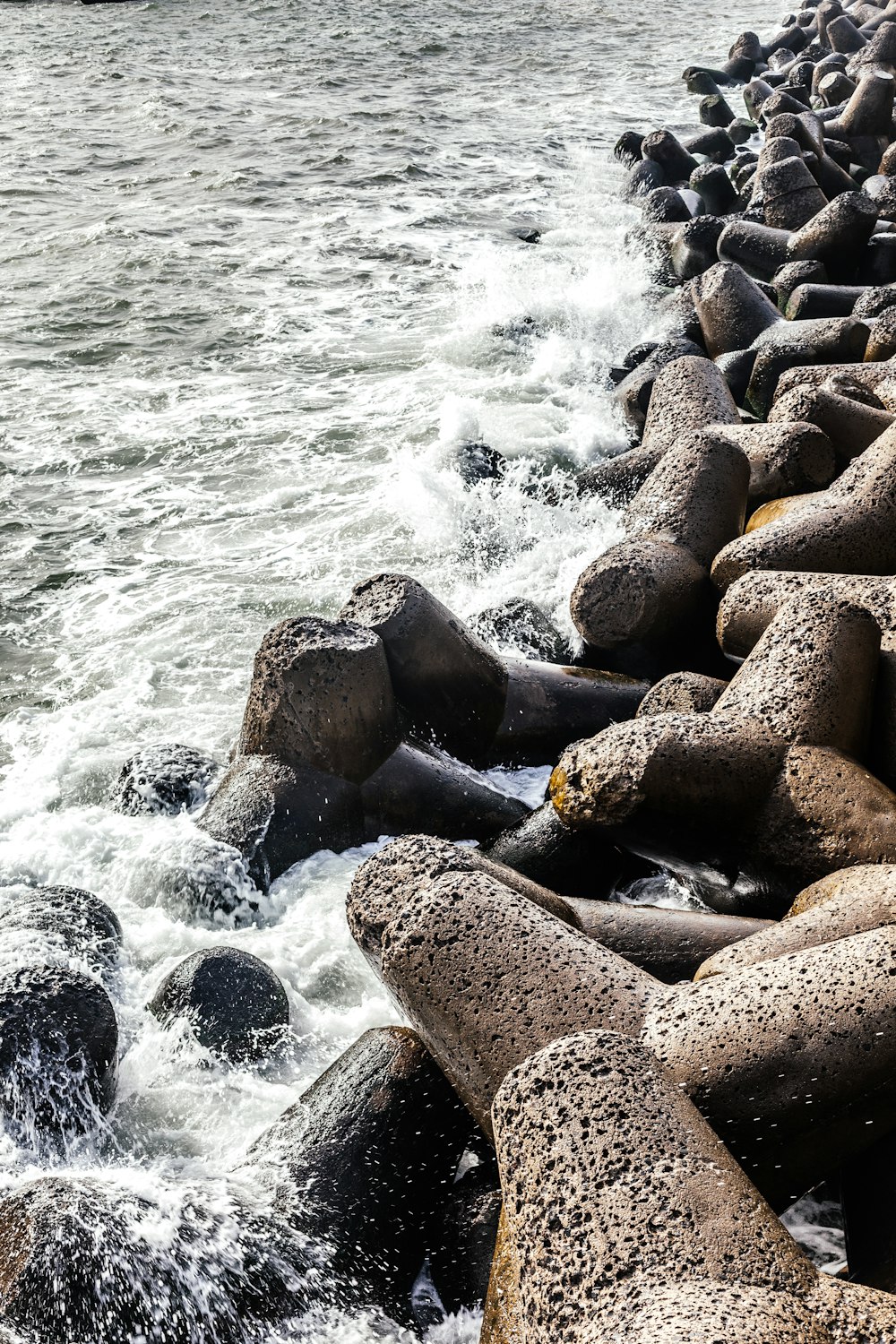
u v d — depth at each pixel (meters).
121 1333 3.51
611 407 12.34
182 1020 5.33
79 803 7.14
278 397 13.28
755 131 25.56
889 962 3.97
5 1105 4.83
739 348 12.73
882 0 32.91
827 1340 3.03
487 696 7.09
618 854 6.05
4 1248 3.61
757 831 5.62
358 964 5.86
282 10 44.81
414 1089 4.45
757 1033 3.97
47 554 10.19
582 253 18.45
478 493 10.46
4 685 8.42
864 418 9.00
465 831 6.70
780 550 7.45
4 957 5.45
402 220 20.36
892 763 6.06
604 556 7.63
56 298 16.45
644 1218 3.26
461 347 14.45
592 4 46.84
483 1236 4.14
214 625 8.98
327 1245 4.09
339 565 9.70
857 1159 4.00
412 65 35.31
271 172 23.34
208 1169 4.67
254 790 6.52
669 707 6.61
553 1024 4.19
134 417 12.86
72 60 35.53
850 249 14.53
